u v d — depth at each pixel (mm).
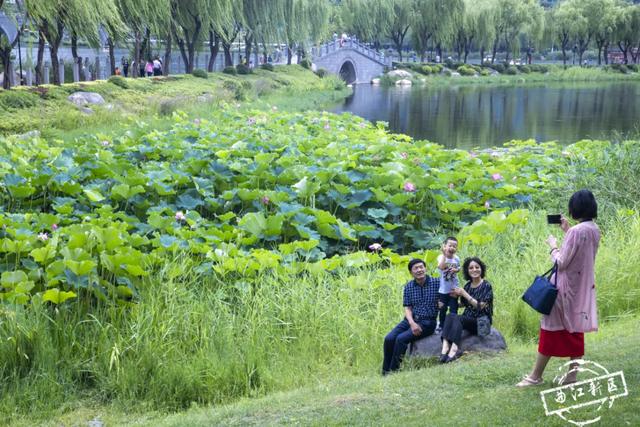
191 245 9133
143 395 6996
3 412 6676
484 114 39562
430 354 7004
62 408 6770
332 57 65875
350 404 5844
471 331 7102
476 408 5324
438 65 77000
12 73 27094
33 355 7344
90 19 25516
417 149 15562
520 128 32844
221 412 6121
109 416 6664
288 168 12461
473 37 80375
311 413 5750
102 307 8266
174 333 7594
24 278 7891
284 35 49750
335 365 7445
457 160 15023
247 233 10391
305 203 11758
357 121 21891
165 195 11656
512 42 83125
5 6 25094
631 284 9172
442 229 11922
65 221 10477
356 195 11734
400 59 77375
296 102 40281
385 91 59219
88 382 7262
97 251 8633
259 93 41188
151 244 10016
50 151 13984
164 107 28703
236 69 47938
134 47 38719
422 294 7016
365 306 8430
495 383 5965
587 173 13586
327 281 8922
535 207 12977
